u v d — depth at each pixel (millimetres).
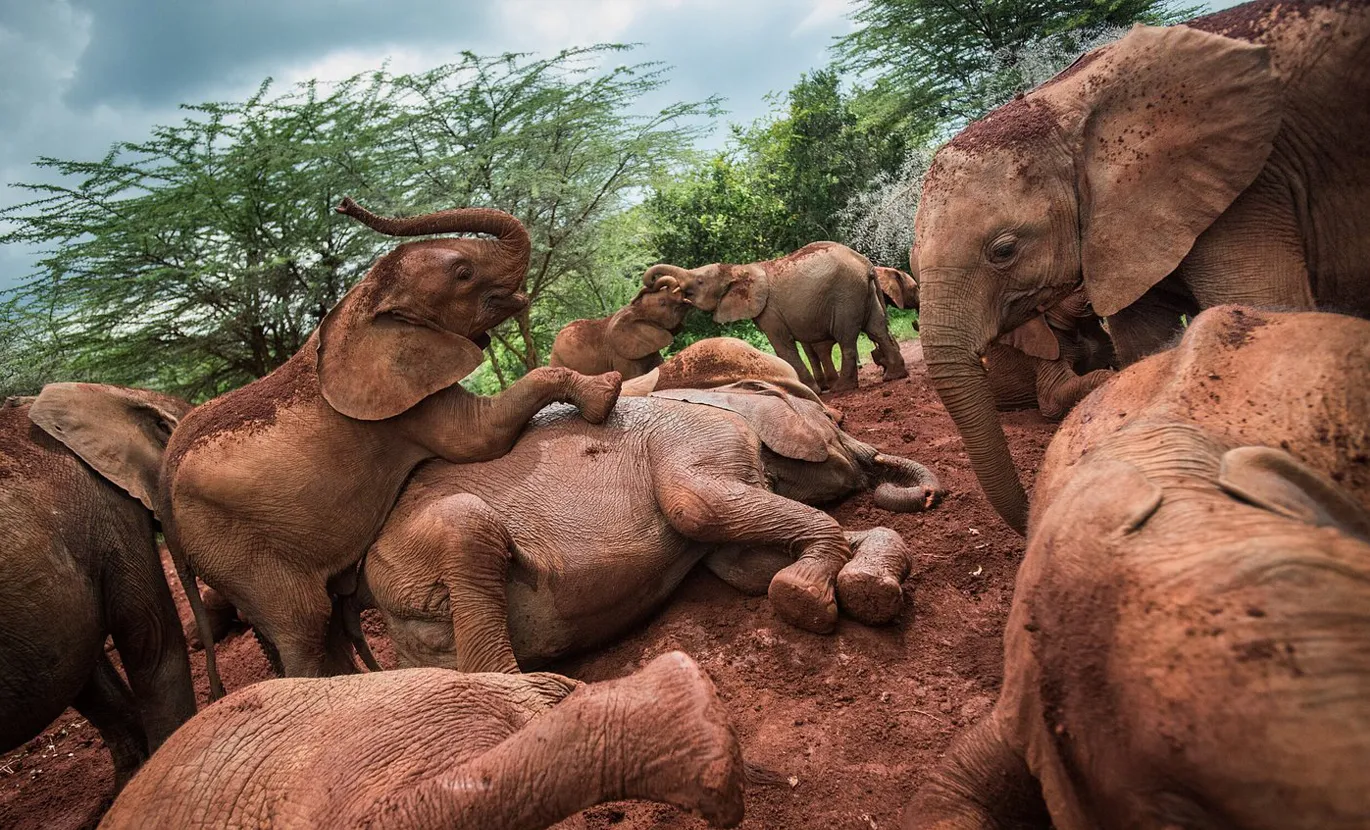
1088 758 1692
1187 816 1490
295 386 4598
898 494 5402
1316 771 1275
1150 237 4539
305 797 2262
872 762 3498
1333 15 4375
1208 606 1472
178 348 17875
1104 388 2654
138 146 18109
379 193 18875
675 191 23266
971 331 4734
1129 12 21969
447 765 2355
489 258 4711
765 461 5238
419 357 4574
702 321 19719
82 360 17641
